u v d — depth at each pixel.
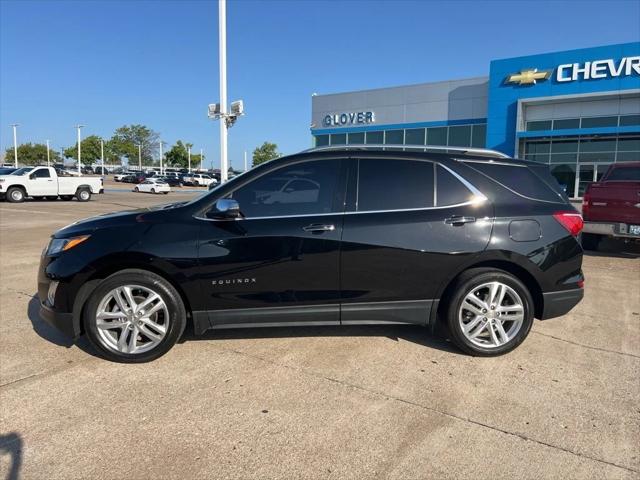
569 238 4.02
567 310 4.07
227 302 3.81
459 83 31.11
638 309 5.41
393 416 3.09
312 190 3.93
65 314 3.74
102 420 3.02
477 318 3.95
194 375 3.63
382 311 3.92
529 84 27.48
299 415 3.09
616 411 3.17
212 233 3.76
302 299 3.84
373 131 34.78
